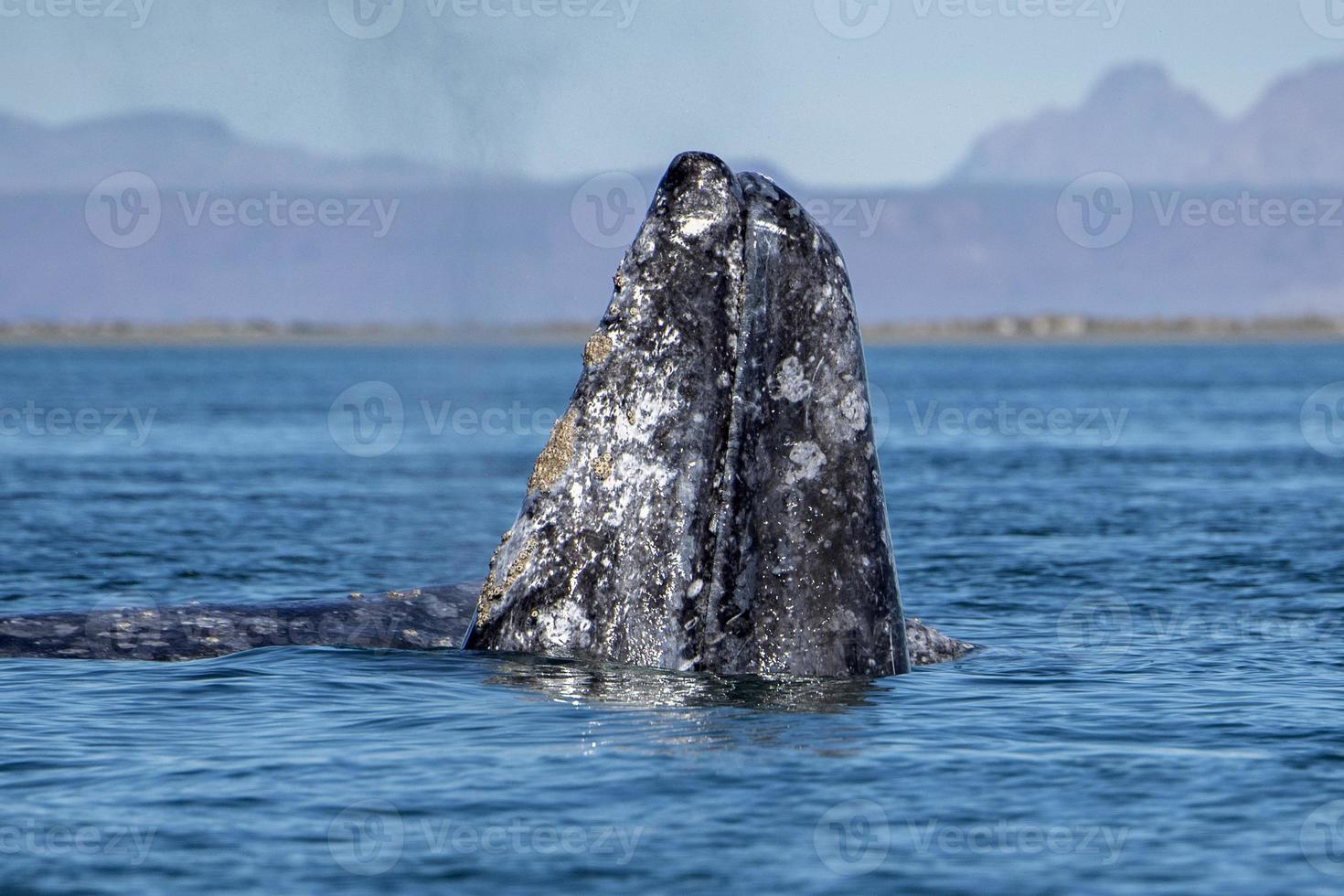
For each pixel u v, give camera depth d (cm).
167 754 3306
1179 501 10894
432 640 4369
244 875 2581
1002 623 5553
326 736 3428
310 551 7806
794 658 3691
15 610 5697
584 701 3641
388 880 2558
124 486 12100
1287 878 2595
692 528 3653
